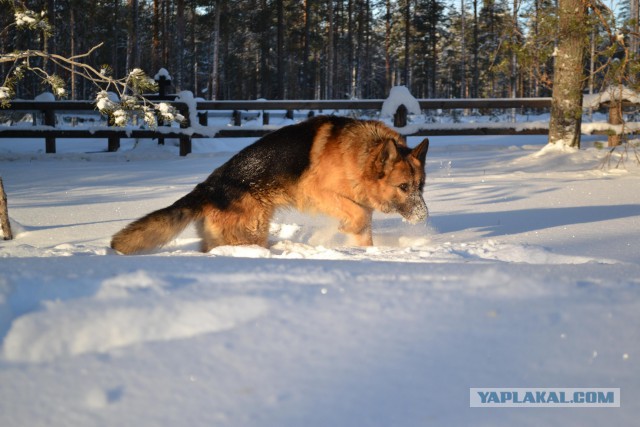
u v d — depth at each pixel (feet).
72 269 8.29
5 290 6.70
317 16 190.08
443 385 4.56
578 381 4.61
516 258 13.84
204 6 139.13
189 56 187.73
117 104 18.39
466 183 30.17
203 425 4.00
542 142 54.03
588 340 5.40
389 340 5.49
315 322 5.99
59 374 4.89
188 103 48.52
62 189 30.09
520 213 21.66
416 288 7.22
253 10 174.70
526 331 5.65
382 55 254.27
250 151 17.65
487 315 6.11
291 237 19.36
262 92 200.44
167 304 6.40
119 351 5.36
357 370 4.85
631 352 5.11
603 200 24.23
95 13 115.55
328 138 17.30
